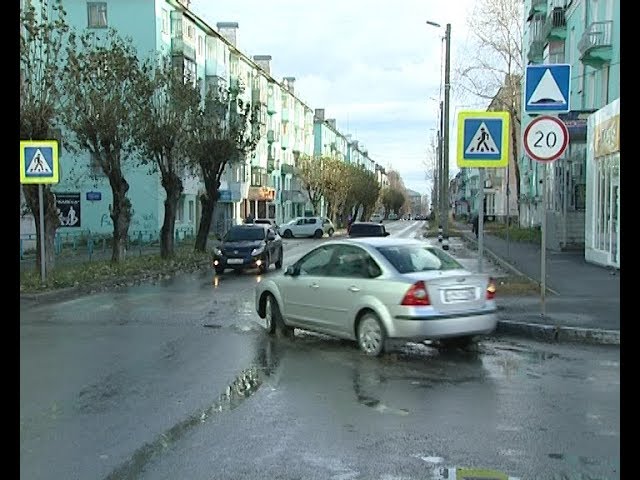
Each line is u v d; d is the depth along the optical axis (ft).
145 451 17.10
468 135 38.11
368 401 21.49
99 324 37.96
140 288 57.72
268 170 223.51
